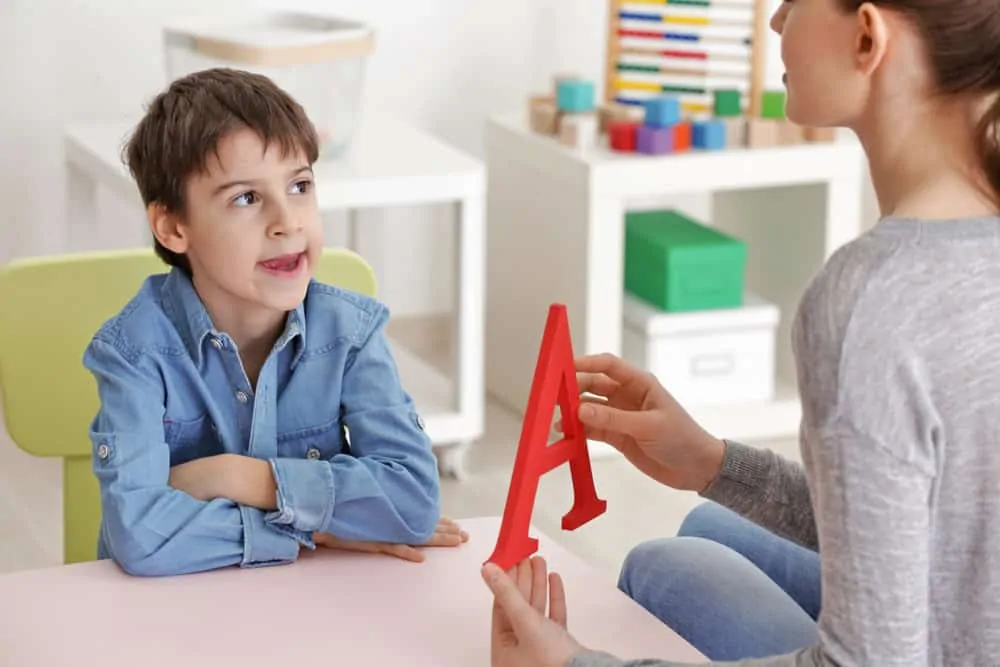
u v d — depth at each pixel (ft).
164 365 4.89
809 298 3.46
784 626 4.62
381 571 4.60
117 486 4.64
